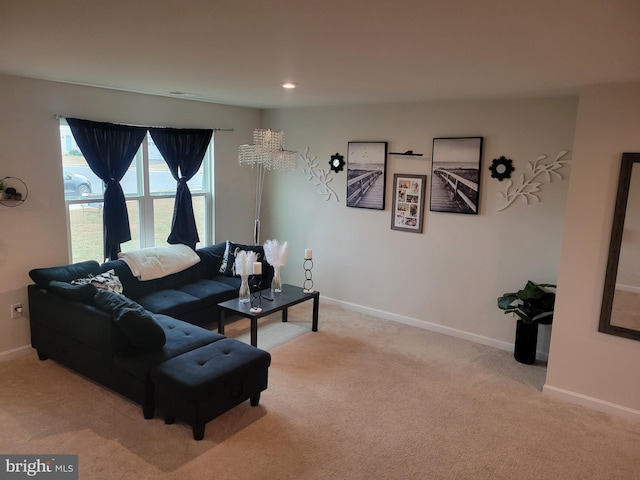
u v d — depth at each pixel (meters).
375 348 4.49
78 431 2.99
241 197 5.99
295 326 5.00
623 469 2.83
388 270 5.24
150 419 3.14
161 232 5.22
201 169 5.60
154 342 3.19
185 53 2.60
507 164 4.31
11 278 3.91
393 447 2.96
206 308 4.61
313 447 2.92
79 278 4.05
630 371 3.35
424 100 4.55
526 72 2.84
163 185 5.17
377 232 5.26
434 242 4.87
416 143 4.84
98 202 4.57
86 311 3.38
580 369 3.53
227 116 5.62
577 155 3.33
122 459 2.74
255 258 4.76
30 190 3.94
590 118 3.26
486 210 4.50
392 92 4.00
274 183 6.07
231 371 3.06
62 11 1.84
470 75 3.02
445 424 3.24
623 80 3.04
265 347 4.42
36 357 4.04
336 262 5.66
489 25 1.83
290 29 2.00
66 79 3.83
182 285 4.90
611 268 3.31
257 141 4.67
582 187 3.34
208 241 5.79
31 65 3.15
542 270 4.28
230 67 3.00
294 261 6.05
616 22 1.72
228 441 2.95
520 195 4.29
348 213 5.46
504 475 2.74
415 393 3.65
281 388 3.65
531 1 1.52
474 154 4.46
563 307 3.53
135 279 4.49
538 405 3.53
